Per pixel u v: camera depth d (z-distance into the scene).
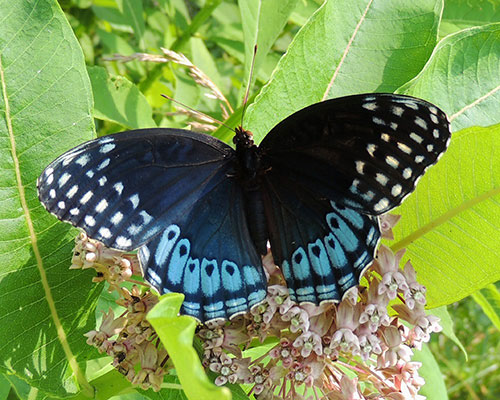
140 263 0.20
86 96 0.21
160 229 0.21
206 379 0.16
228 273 0.21
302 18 0.34
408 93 0.23
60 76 0.21
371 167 0.20
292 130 0.22
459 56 0.23
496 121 0.24
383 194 0.20
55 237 0.21
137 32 0.35
